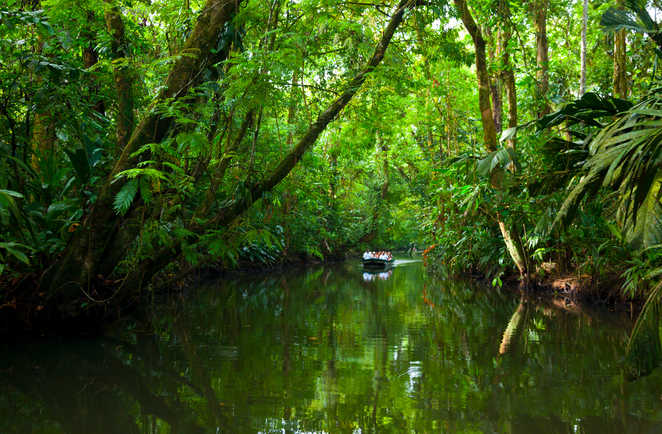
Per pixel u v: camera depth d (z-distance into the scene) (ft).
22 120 23.52
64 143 22.91
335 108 24.97
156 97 19.86
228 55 23.00
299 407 12.12
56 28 21.57
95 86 23.34
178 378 14.58
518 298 33.71
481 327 23.25
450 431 10.52
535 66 39.22
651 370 13.25
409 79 30.71
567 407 12.15
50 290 20.07
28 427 10.75
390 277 55.62
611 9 17.95
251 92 18.60
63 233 20.70
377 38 30.68
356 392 13.32
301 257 77.82
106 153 23.26
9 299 19.75
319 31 24.54
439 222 52.49
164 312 27.25
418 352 18.06
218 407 12.09
